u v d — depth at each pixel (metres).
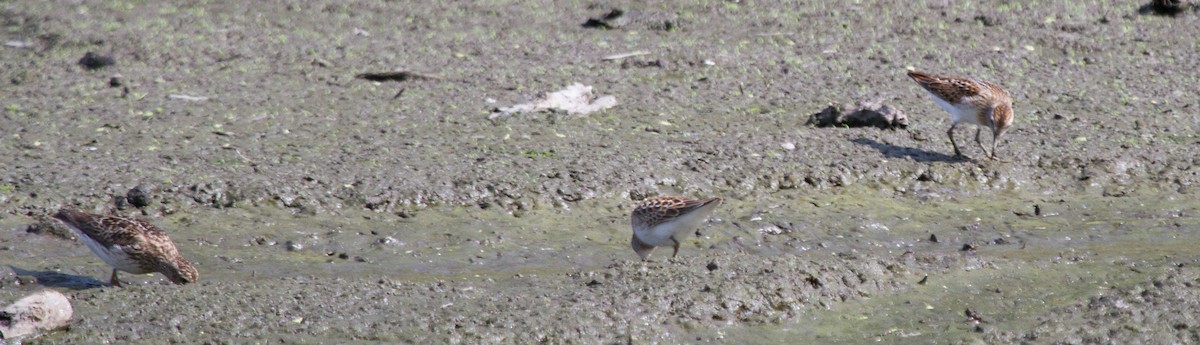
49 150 21.05
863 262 16.48
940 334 14.47
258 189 19.06
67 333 13.07
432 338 13.40
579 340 13.64
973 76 27.97
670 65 28.09
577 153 21.52
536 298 14.65
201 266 16.38
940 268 16.77
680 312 14.43
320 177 19.72
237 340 13.16
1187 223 19.61
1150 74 28.38
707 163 21.22
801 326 14.60
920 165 21.62
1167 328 14.70
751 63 28.44
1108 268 17.00
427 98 25.25
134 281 15.73
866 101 24.39
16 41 29.25
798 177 20.88
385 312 14.07
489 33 30.83
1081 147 22.91
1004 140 23.27
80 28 29.91
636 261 16.33
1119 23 32.06
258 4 32.66
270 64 27.77
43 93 25.28
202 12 31.88
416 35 30.53
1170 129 24.36
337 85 26.17
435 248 17.50
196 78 26.56
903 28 31.59
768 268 15.67
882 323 14.83
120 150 21.11
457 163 20.73
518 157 21.19
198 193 18.88
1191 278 16.41
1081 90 27.06
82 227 15.23
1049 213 20.08
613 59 28.58
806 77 27.56
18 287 15.06
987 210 20.17
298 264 16.69
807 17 32.25
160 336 13.12
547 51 29.30
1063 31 31.44
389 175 19.94
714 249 17.89
